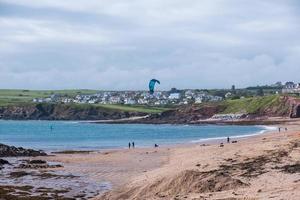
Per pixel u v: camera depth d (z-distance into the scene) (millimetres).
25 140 132875
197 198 24906
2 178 46188
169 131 177625
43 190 38781
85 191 38375
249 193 25031
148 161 59375
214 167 39406
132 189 32562
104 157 66875
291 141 57875
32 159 65438
